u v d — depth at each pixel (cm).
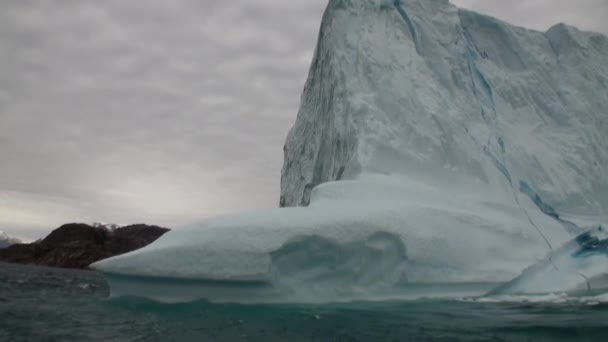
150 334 579
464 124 1384
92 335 576
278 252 795
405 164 1247
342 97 1460
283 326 626
